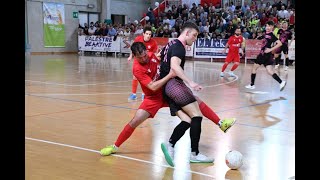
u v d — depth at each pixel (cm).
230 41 1334
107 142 489
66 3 2584
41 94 894
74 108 726
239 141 501
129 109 725
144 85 410
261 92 995
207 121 623
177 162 410
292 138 518
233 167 383
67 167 386
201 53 2155
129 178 355
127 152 446
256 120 641
